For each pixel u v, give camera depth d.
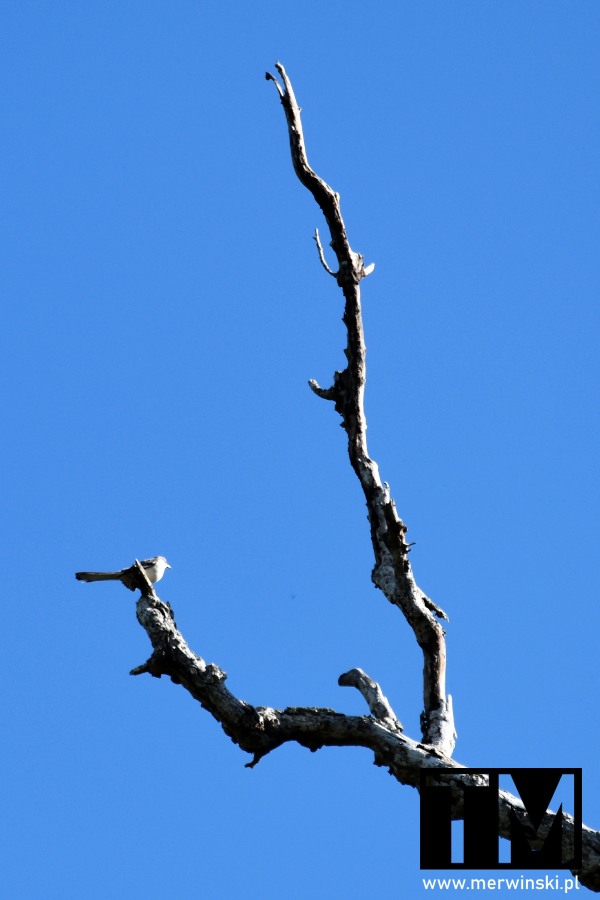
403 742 36.34
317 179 41.38
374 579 40.47
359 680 39.09
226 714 36.88
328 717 36.91
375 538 40.66
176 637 37.59
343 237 41.47
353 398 41.41
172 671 37.34
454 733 38.22
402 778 36.19
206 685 37.09
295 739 37.00
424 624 39.47
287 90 41.97
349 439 41.53
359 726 36.69
